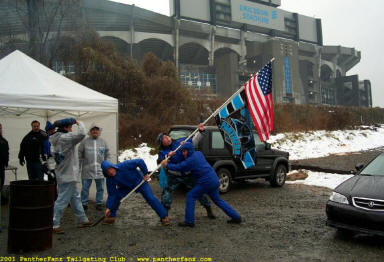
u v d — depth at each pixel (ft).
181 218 20.03
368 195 14.78
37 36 72.13
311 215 20.80
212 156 26.66
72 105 21.59
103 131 25.91
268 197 26.84
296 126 79.82
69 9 73.36
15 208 13.82
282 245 14.98
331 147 69.77
